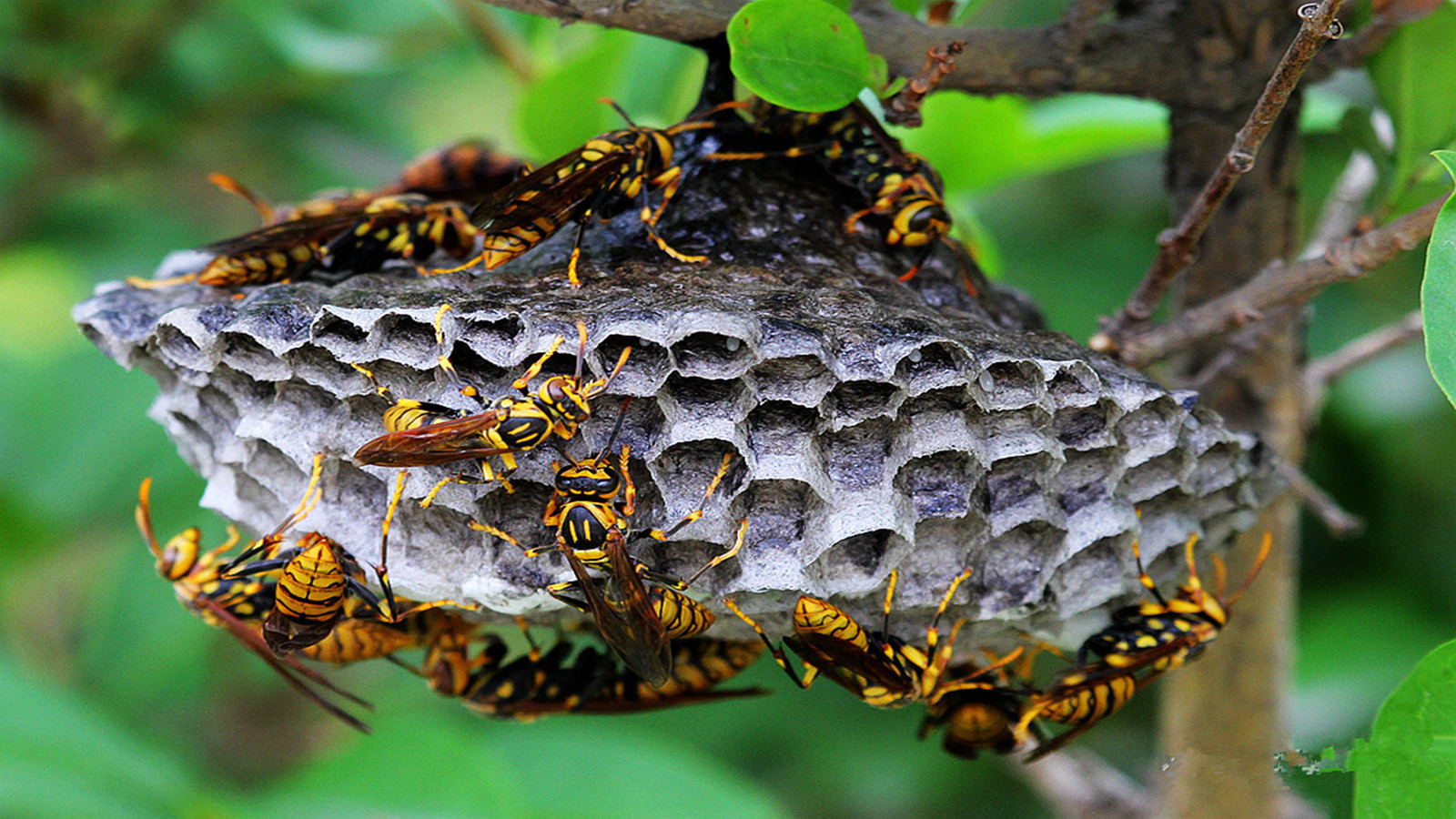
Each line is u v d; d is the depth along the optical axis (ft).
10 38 1.54
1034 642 1.27
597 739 1.49
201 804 1.37
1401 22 1.26
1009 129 1.42
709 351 1.22
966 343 1.22
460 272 1.24
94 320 1.23
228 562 1.27
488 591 1.23
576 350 1.20
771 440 1.22
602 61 1.38
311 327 1.21
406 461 1.20
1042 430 1.23
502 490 1.23
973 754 1.28
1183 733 1.36
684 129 1.26
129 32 1.55
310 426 1.23
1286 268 1.25
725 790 1.47
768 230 1.26
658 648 1.20
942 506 1.23
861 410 1.22
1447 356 1.15
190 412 1.25
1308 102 1.41
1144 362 1.27
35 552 1.54
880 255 1.27
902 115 1.24
